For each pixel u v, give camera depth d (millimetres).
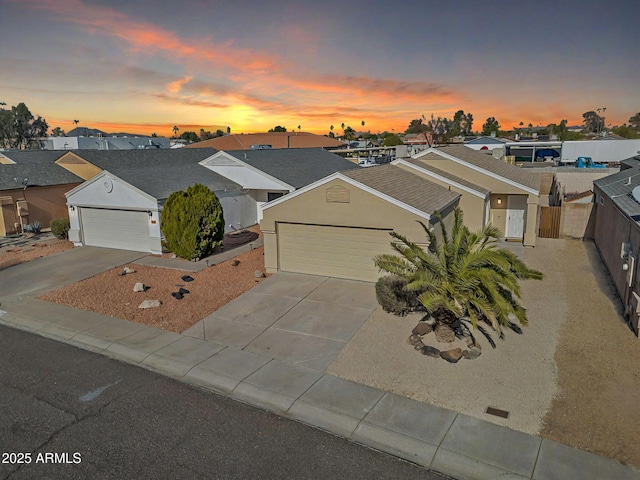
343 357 10203
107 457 7148
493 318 9562
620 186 17531
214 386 9266
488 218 21906
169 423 8039
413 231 14352
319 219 15539
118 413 8359
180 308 13461
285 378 9398
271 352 10570
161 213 19500
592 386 8805
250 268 17531
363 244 15258
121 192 20062
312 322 12164
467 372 9414
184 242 18422
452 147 27234
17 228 25688
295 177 25875
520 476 6598
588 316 12367
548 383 8953
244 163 25391
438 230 15742
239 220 25375
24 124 81000
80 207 21609
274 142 70562
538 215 22625
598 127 113312
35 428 7934
